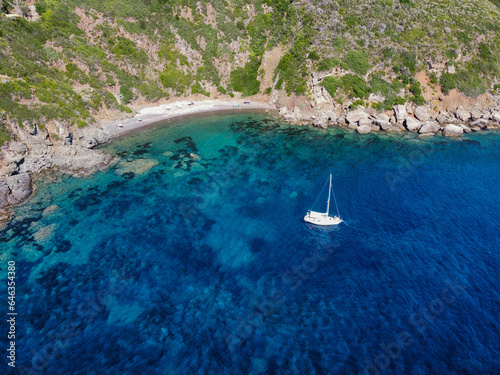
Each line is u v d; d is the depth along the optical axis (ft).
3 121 200.44
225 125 285.84
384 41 312.50
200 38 331.16
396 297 124.77
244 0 353.51
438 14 330.13
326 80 300.40
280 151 242.17
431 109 295.28
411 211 174.70
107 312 120.78
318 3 336.29
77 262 143.23
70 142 228.63
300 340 109.91
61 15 286.25
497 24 331.16
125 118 284.00
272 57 336.90
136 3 320.50
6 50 236.43
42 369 101.76
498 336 110.01
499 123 285.02
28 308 122.11
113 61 295.28
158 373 100.53
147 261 143.43
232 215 172.96
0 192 176.45
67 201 183.52
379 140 261.24
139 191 192.85
